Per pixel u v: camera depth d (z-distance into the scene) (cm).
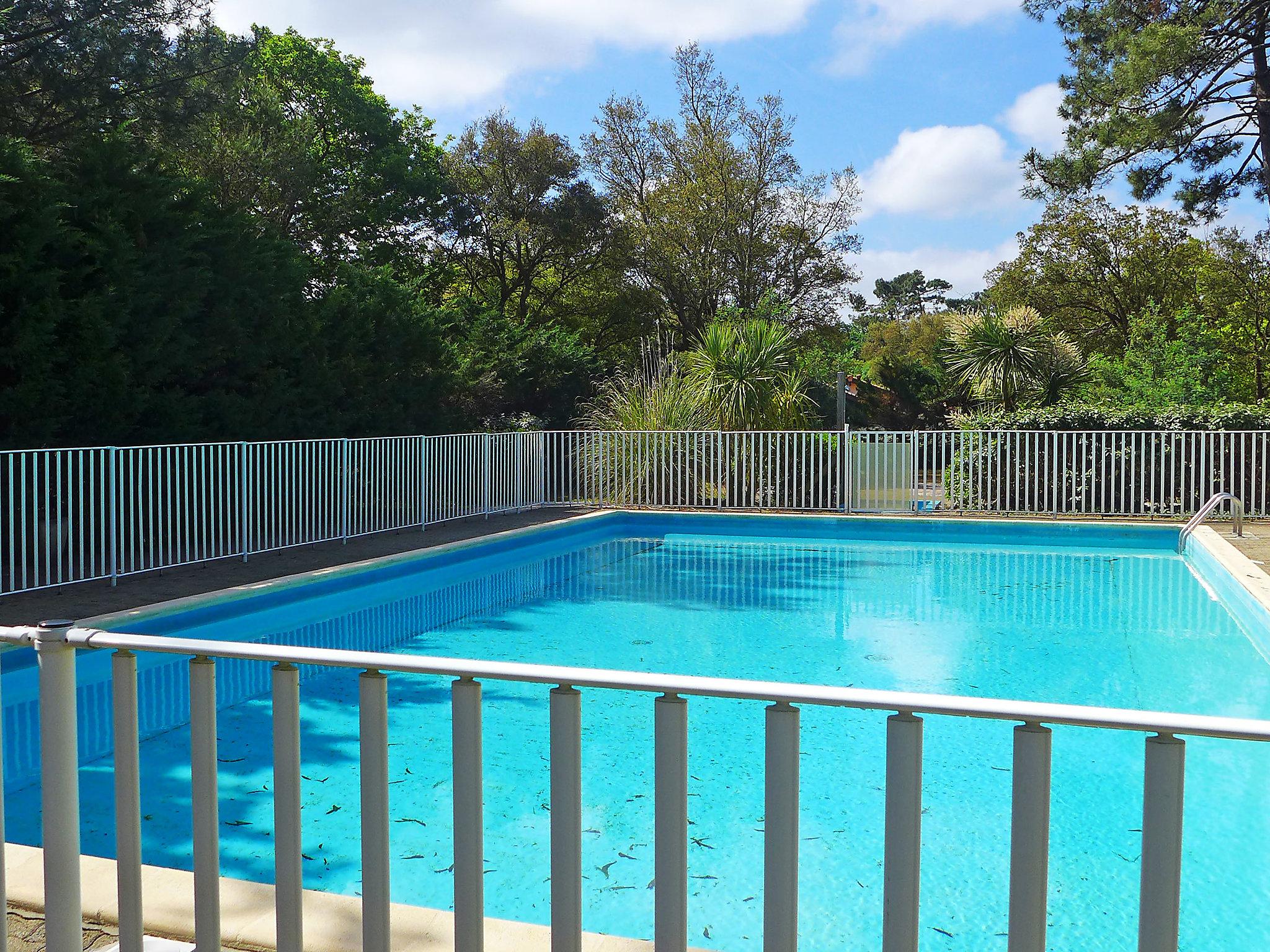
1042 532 1433
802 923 338
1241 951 317
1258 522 1388
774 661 733
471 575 1182
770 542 1487
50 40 1316
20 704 623
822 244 3209
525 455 1667
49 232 1021
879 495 1620
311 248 2395
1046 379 1988
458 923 178
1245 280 3022
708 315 3212
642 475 1700
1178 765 140
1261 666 707
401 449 1341
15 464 1026
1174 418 1523
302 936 190
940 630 843
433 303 2873
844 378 2347
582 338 3319
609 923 338
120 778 197
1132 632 827
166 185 1229
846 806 446
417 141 2916
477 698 174
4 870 212
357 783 468
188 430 1212
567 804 170
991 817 431
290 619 918
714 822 429
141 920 200
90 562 1012
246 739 540
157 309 1210
